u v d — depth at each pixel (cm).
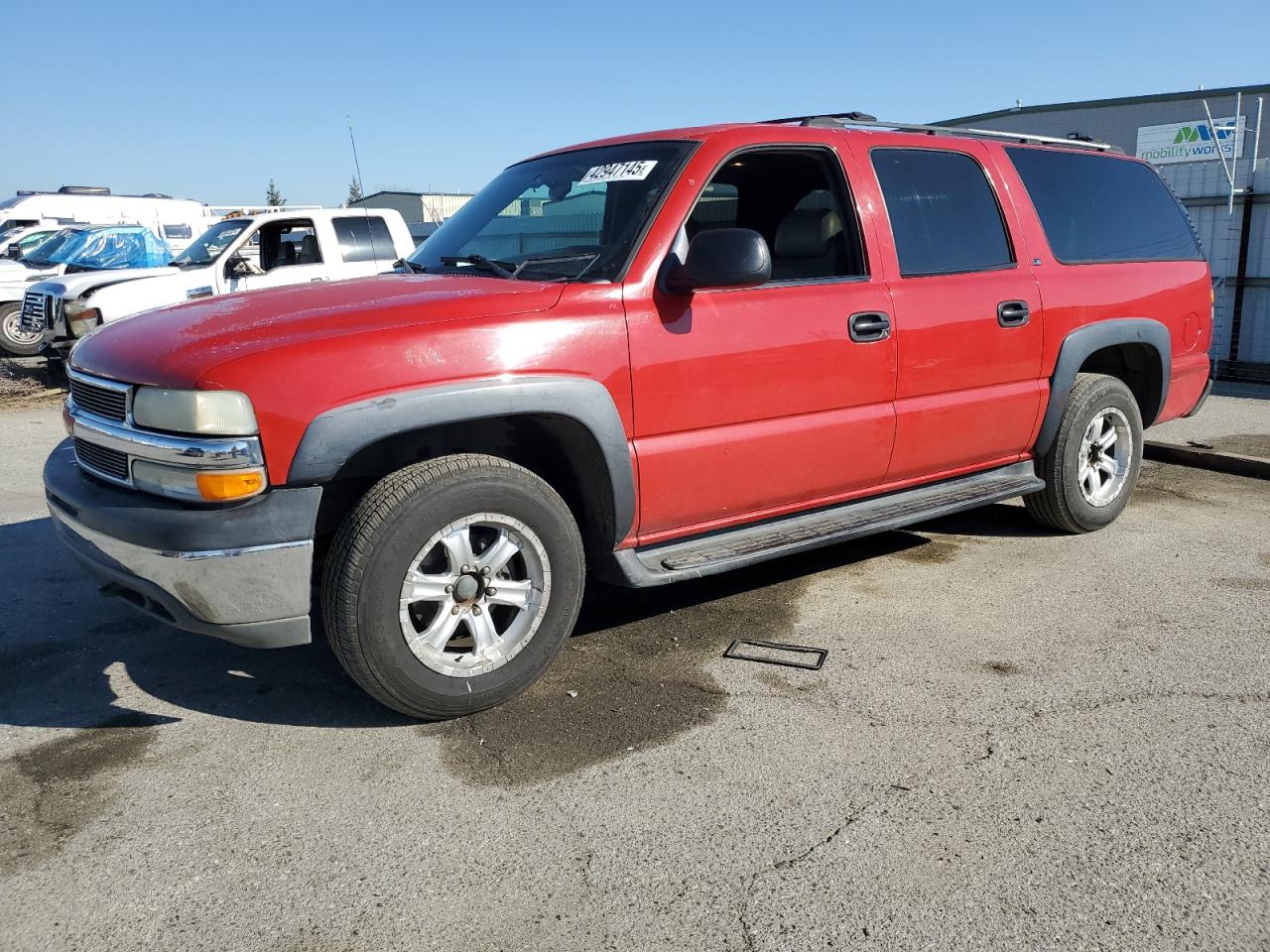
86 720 331
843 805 273
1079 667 358
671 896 237
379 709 337
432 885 243
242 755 307
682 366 346
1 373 1325
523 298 321
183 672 368
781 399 373
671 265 346
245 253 1128
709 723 322
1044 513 507
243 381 282
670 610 422
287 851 257
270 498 286
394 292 335
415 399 295
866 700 336
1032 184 475
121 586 315
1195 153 1895
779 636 393
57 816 274
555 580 334
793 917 229
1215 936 221
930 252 423
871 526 405
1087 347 477
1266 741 304
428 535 304
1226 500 587
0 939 225
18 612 427
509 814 272
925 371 416
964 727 316
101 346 336
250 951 221
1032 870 244
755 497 381
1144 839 255
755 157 383
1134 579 450
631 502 345
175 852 257
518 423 343
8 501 621
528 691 347
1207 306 559
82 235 1527
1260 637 383
